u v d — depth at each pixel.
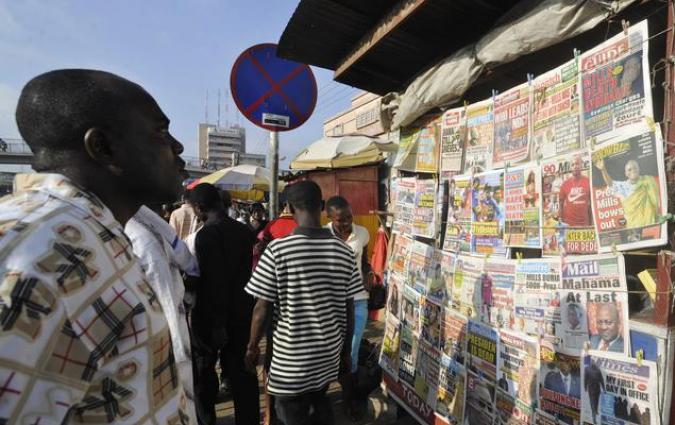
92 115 0.77
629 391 1.41
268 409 2.58
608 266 1.50
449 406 2.26
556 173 1.73
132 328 0.69
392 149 4.83
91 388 0.64
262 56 3.15
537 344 1.77
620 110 1.46
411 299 2.74
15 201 0.69
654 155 1.33
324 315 1.98
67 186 0.73
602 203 1.52
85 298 0.63
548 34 1.64
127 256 0.75
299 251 1.96
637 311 1.48
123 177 0.83
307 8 2.30
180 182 1.00
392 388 2.86
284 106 3.27
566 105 1.70
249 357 2.07
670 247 1.33
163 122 0.92
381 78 3.06
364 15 2.36
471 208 2.23
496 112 2.10
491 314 2.03
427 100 2.44
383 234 4.18
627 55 1.43
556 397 1.66
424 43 2.51
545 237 1.78
